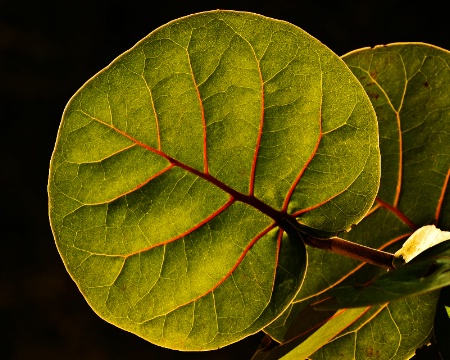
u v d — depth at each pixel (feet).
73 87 9.78
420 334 2.81
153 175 2.62
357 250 2.67
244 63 2.58
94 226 2.62
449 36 8.98
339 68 2.58
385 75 2.85
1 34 9.59
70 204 2.61
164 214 2.63
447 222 2.85
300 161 2.63
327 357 2.83
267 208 2.65
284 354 2.64
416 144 2.85
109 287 2.64
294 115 2.61
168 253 2.65
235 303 2.66
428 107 2.85
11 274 8.88
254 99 2.60
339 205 2.65
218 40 2.57
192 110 2.60
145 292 2.65
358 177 2.63
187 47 2.57
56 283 8.99
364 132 2.61
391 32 9.19
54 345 8.70
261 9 9.43
